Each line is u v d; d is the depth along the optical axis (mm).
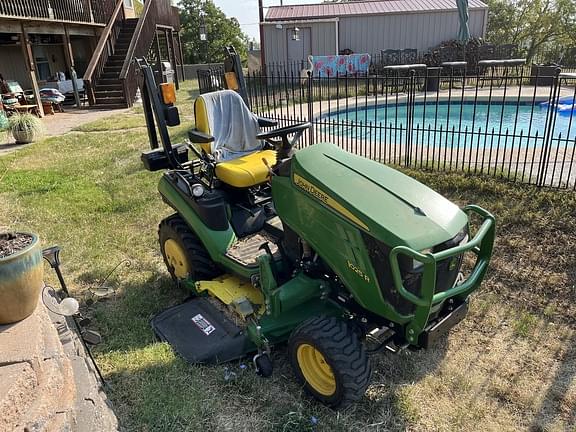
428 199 2670
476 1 20266
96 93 15734
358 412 2775
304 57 19656
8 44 16203
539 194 5020
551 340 3312
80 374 2637
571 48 24422
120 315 3744
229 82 4508
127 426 2641
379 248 2434
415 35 19391
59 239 5211
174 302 3959
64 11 14852
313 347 2688
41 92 14953
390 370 3090
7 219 5766
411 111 6664
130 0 22203
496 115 12242
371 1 21562
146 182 6977
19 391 1981
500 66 16047
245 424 2680
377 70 17438
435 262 2242
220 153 3957
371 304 2578
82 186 7008
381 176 2818
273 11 21219
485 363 3135
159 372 3004
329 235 2676
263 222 3715
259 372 3025
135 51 16250
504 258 4211
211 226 3576
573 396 2838
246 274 3283
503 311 3633
